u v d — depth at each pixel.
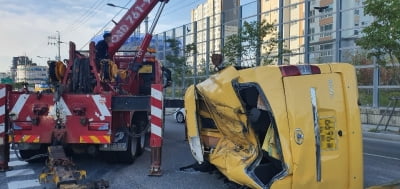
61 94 7.66
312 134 4.73
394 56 15.73
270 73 4.95
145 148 10.59
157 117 7.57
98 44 9.81
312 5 22.22
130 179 7.32
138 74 11.12
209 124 6.54
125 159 8.55
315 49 22.00
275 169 5.08
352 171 4.91
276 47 23.36
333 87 4.91
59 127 7.67
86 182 7.05
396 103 16.81
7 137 7.90
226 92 5.52
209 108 6.14
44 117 7.71
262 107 5.04
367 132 15.61
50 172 6.64
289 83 4.83
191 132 6.49
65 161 6.65
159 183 7.01
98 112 7.71
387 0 13.99
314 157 4.73
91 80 8.34
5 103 7.77
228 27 28.77
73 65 8.40
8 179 7.30
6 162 7.99
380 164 9.14
